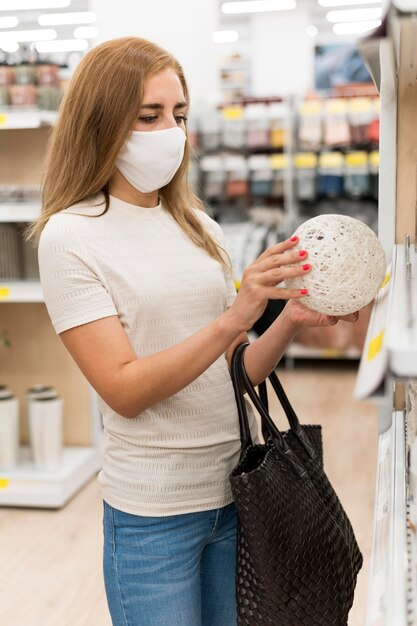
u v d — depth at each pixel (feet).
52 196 4.65
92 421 12.46
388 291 3.18
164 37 20.31
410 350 2.13
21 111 10.77
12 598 8.62
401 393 5.08
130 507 4.49
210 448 4.58
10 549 9.83
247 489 4.02
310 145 19.97
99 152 4.46
